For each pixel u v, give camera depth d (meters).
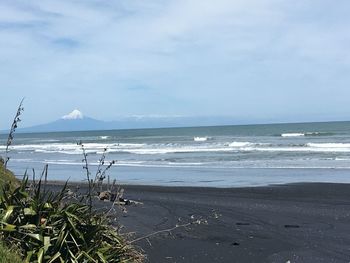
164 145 58.97
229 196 15.59
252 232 9.57
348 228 10.08
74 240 5.12
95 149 55.03
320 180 20.94
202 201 14.10
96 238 5.51
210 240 8.78
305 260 7.63
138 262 6.22
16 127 6.05
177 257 7.57
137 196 15.39
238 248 8.28
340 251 8.18
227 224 10.34
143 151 47.44
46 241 4.95
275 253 8.01
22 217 5.25
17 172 26.81
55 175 24.91
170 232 9.15
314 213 12.04
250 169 26.78
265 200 14.51
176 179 22.61
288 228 10.06
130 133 134.38
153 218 10.63
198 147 50.66
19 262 4.59
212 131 116.06
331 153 36.72
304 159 32.53
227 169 27.09
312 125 125.69
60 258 4.93
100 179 6.46
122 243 5.98
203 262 7.37
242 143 53.53
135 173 25.98
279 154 37.38
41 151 57.31
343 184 18.41
